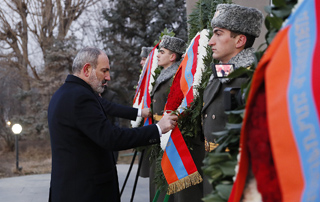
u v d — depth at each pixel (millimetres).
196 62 2773
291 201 841
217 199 1181
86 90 2268
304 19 911
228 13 2027
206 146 2135
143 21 10875
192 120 2639
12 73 13250
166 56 3562
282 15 1117
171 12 10523
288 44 913
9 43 13398
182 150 2611
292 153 855
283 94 880
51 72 11484
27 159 10039
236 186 1033
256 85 982
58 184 2205
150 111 3678
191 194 2904
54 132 2254
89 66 2363
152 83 3672
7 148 11406
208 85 2174
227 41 2055
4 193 5328
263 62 951
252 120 1007
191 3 3980
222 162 1212
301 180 837
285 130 865
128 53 10492
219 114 2014
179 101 2869
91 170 2215
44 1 13336
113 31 10891
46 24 13328
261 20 2070
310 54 863
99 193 2219
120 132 2211
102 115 2238
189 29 3178
